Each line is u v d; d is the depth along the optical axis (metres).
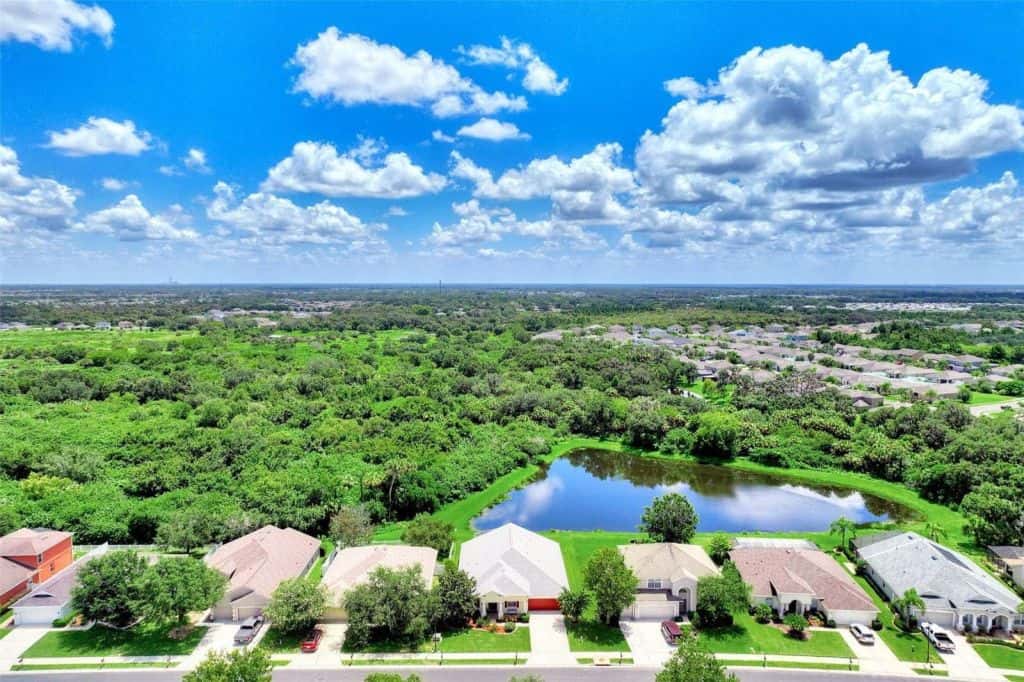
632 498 90.19
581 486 95.75
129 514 71.25
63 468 83.38
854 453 100.06
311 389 137.62
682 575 54.66
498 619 53.84
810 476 98.50
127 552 53.16
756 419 117.25
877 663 47.69
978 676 46.22
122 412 118.56
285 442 98.81
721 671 39.66
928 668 47.03
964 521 77.62
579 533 73.31
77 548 67.38
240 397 128.50
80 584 52.00
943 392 138.62
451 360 177.50
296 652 48.88
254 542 61.00
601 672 46.62
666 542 62.00
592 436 120.88
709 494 92.19
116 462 89.81
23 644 49.47
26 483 76.88
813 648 49.59
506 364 175.12
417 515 76.19
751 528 78.75
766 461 104.38
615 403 124.19
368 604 49.25
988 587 54.88
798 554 60.34
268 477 78.62
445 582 52.91
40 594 53.41
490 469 95.38
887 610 55.25
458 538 71.69
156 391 134.00
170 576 50.78
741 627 52.59
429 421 114.38
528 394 131.75
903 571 57.47
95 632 51.16
